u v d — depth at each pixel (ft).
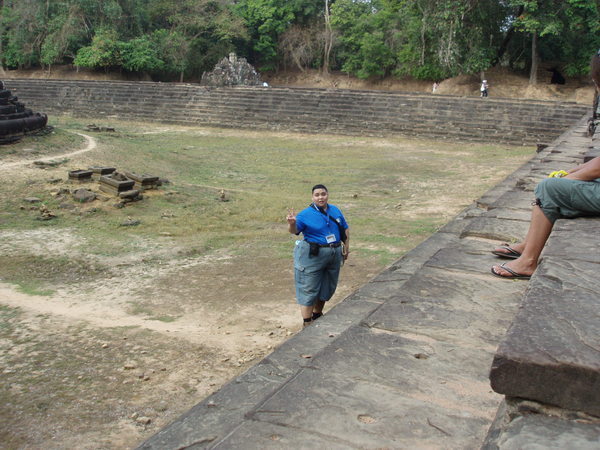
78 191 44.14
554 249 10.66
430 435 7.61
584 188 12.55
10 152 55.72
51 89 140.87
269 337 21.93
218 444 7.50
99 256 33.37
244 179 61.72
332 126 111.65
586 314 7.81
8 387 17.52
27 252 33.53
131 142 82.69
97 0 169.68
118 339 21.53
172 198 47.29
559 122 98.02
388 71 175.11
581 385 6.54
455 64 132.36
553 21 122.93
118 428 15.23
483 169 70.13
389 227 41.60
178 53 172.86
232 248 36.14
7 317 23.95
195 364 19.38
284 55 188.75
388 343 10.33
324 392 8.68
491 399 8.53
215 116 122.52
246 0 189.78
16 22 174.60
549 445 6.19
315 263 21.70
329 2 184.44
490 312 11.65
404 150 89.92
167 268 31.83
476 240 17.37
